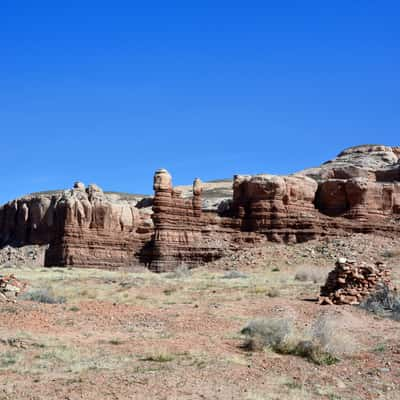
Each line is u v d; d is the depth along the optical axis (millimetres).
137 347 15531
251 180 60656
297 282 34438
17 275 42125
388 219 59781
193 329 18219
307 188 60594
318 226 57969
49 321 18859
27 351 14789
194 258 56875
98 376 12570
